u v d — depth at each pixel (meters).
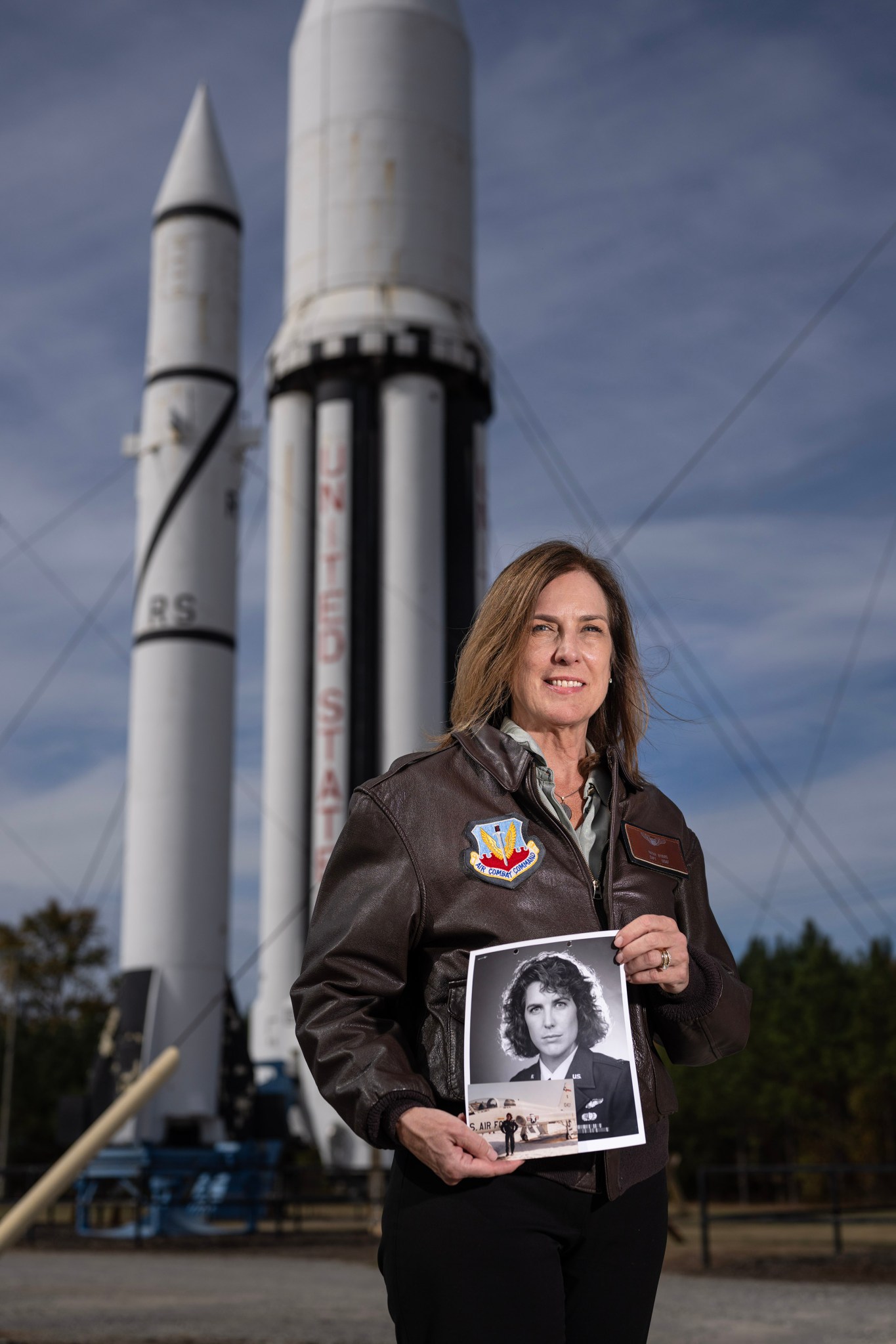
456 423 33.16
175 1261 18.50
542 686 2.86
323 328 32.47
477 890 2.58
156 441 31.53
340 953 2.58
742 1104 54.19
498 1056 2.41
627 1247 2.47
